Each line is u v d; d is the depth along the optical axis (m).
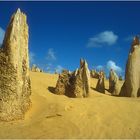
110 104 19.62
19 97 17.89
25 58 18.73
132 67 25.08
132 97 24.50
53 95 23.00
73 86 23.72
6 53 17.88
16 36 18.03
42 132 15.73
